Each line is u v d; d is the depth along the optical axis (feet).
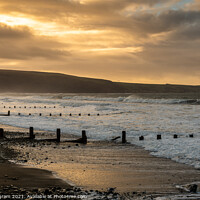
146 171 39.52
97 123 106.83
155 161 46.73
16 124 102.22
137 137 74.08
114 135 77.46
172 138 68.85
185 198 27.50
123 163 44.91
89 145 63.05
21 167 38.65
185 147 55.98
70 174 36.32
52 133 80.48
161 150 55.42
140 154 52.80
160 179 35.19
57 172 36.88
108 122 110.22
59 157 48.49
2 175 33.71
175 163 45.19
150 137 73.36
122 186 31.78
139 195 28.32
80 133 81.46
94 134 79.61
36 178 33.01
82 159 47.42
